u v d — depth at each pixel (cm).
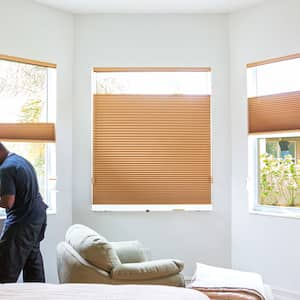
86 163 432
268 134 407
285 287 388
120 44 435
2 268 323
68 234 324
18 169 329
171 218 432
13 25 389
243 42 426
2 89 387
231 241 431
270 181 415
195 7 420
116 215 431
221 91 437
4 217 372
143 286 213
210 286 305
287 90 400
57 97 418
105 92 441
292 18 390
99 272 277
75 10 425
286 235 389
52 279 408
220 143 436
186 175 436
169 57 436
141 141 435
